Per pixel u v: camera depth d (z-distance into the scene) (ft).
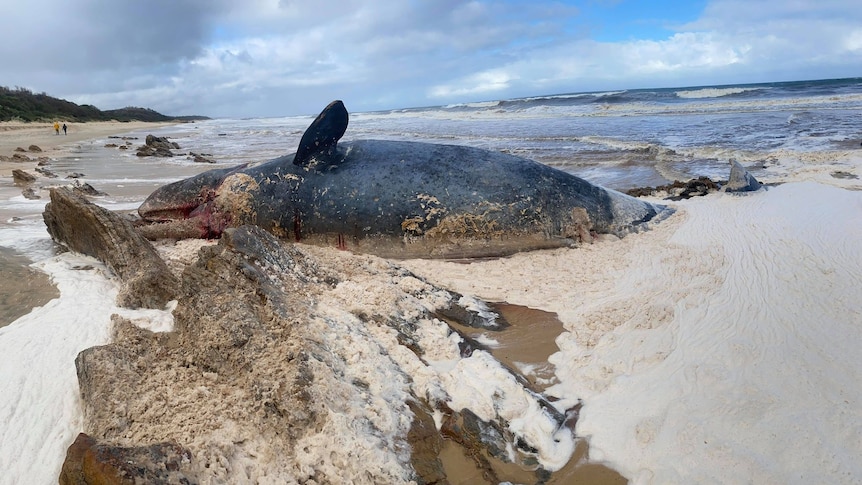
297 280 16.38
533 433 11.62
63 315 15.60
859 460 10.01
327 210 25.34
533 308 18.48
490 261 23.80
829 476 9.73
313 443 10.14
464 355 15.02
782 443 10.53
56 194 21.57
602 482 10.49
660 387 12.78
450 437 11.71
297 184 25.86
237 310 13.51
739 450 10.44
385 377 12.60
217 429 10.42
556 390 13.37
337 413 10.67
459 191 24.67
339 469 9.81
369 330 14.79
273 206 25.91
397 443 10.93
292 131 153.58
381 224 24.91
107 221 19.98
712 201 29.68
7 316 15.96
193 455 9.50
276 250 16.99
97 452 8.64
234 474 9.61
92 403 11.14
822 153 41.88
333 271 18.34
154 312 16.01
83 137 139.03
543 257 23.72
